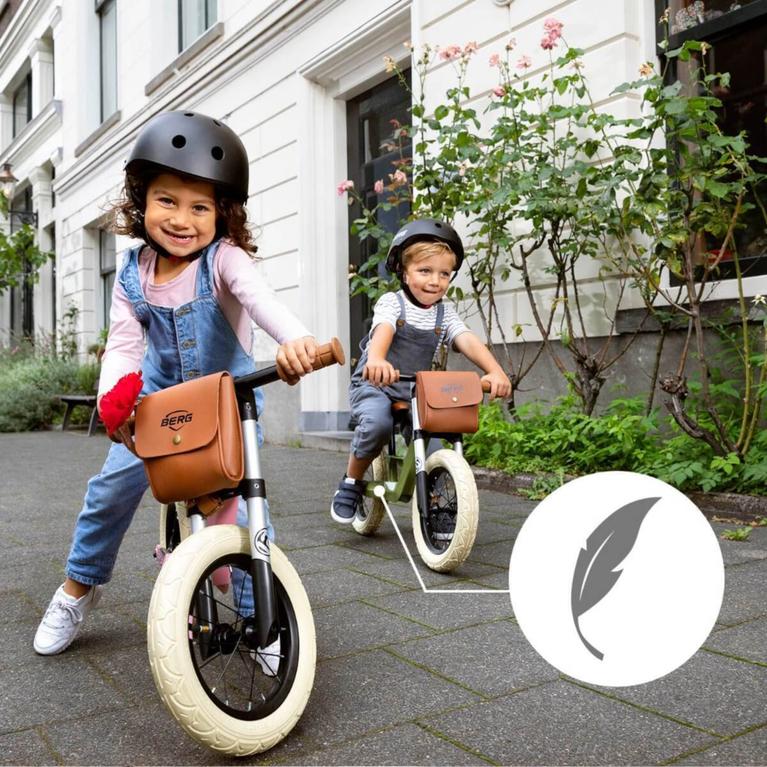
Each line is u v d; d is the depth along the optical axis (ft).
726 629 7.38
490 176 15.61
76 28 41.88
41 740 5.54
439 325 10.44
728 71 14.24
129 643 7.48
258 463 5.73
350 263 23.81
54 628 7.17
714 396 13.55
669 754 5.15
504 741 5.37
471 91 17.83
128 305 6.64
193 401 5.50
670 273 14.43
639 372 14.84
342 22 21.84
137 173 6.12
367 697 6.12
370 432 10.45
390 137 22.22
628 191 14.85
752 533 10.78
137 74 34.58
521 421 16.08
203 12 30.55
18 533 12.51
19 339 48.85
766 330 11.86
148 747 5.44
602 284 15.30
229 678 6.55
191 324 6.52
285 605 5.84
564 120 15.97
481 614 8.05
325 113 23.76
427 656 6.93
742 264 13.74
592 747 5.26
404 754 5.22
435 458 9.99
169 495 5.54
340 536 11.79
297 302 24.06
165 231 6.15
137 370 6.61
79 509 14.56
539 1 16.22
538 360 16.63
